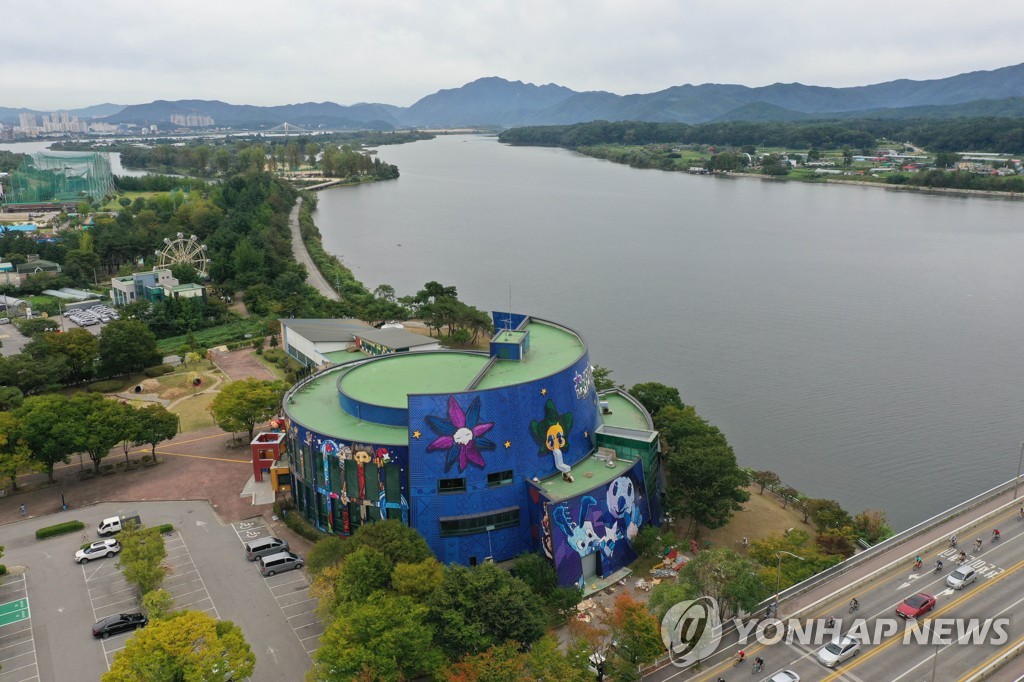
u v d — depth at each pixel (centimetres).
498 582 9819
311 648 9838
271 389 17112
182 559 12019
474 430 11806
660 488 14200
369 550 10406
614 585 11656
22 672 9338
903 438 18888
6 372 18375
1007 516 13250
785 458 17862
